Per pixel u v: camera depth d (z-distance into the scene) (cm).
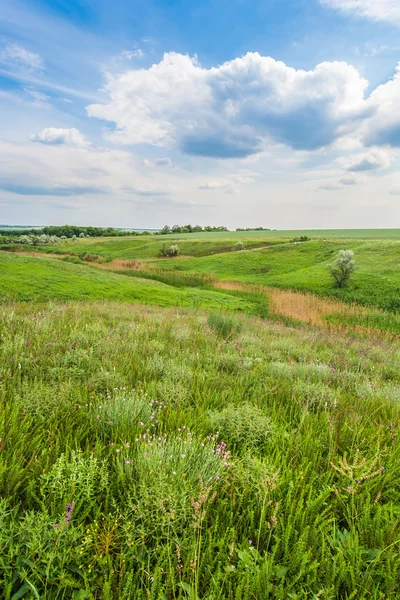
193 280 3909
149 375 505
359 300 2717
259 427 324
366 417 391
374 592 165
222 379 520
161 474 218
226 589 170
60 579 163
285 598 166
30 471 237
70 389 388
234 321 1192
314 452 298
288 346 909
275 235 11106
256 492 229
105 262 5025
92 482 222
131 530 192
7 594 151
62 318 877
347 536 204
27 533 180
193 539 188
